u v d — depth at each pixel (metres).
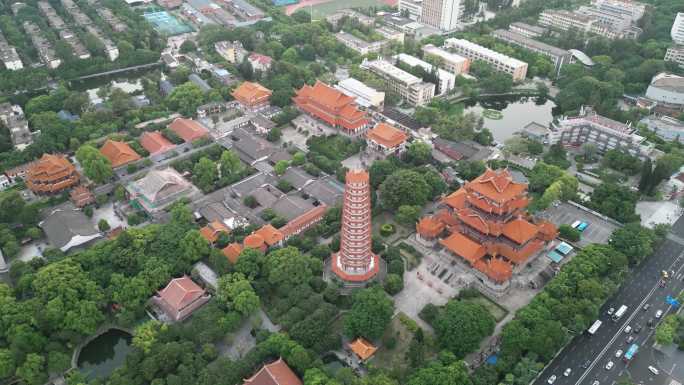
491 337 192.38
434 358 183.75
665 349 189.75
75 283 196.50
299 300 198.25
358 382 166.75
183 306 195.50
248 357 176.75
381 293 191.50
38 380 173.25
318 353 182.50
